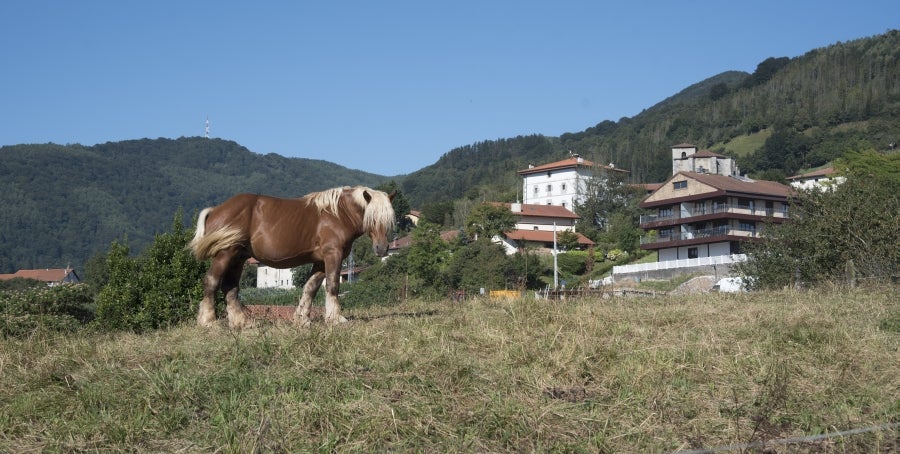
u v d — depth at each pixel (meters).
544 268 72.81
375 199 11.31
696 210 70.75
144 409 7.12
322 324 10.67
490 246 62.25
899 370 9.11
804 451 6.74
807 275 23.11
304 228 11.27
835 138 149.50
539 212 106.25
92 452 6.30
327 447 6.30
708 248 68.69
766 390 8.16
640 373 8.54
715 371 8.93
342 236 11.38
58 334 10.38
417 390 7.77
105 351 9.12
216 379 7.91
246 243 11.30
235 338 9.13
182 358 8.82
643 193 113.38
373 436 6.58
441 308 13.94
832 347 9.94
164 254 24.69
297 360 8.48
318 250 11.36
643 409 7.55
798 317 11.70
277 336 9.52
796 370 9.01
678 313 12.44
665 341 10.16
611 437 6.84
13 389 7.84
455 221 126.06
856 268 21.30
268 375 8.01
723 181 71.25
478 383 8.09
